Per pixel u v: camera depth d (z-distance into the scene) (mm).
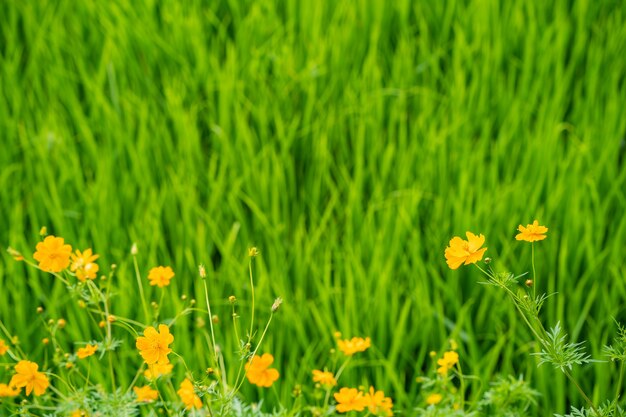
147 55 3643
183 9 3830
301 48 3689
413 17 3896
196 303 2664
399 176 3117
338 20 3820
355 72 3523
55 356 1993
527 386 2309
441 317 2605
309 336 2695
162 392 2428
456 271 2764
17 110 3406
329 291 2672
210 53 3682
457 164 3162
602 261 2838
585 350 2652
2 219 3025
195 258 2875
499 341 2508
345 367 2512
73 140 3314
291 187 3154
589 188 3055
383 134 3367
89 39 3793
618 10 3775
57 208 2951
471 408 2365
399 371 2605
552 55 3598
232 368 2443
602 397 2439
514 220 2912
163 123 3293
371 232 2887
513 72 3529
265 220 2906
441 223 2969
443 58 3730
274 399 2457
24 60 3758
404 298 2773
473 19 3766
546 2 3871
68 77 3561
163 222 3037
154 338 1687
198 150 3219
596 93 3500
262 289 2684
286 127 3402
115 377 2529
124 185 3072
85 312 2611
